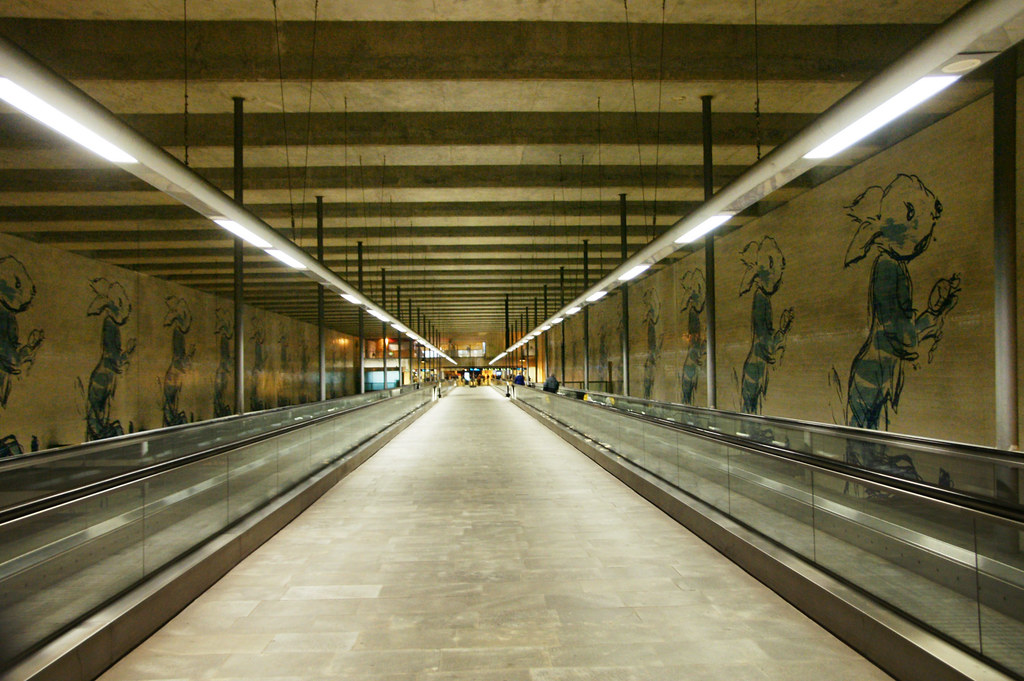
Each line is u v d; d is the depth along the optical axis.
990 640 2.28
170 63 5.66
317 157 8.00
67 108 2.56
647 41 5.89
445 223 12.04
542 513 5.57
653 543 4.59
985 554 2.31
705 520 4.62
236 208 4.48
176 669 2.70
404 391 16.45
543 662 2.75
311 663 2.76
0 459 3.88
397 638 3.01
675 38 5.90
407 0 4.93
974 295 5.17
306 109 6.63
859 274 6.73
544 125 7.50
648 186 9.37
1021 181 4.54
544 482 7.12
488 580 3.81
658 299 14.62
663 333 14.21
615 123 7.55
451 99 6.52
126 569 3.07
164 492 3.46
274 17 5.11
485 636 3.02
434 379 38.41
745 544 3.95
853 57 5.96
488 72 5.83
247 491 4.77
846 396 6.98
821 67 5.95
